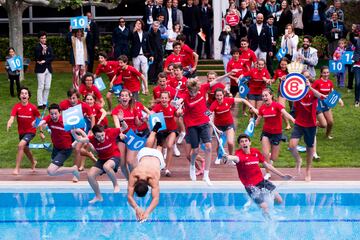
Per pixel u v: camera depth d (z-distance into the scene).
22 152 16.98
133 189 12.59
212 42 30.03
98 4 27.61
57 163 15.86
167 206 15.03
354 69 23.66
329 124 20.08
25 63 28.00
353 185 15.54
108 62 21.52
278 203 14.89
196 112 15.81
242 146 14.46
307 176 15.98
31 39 30.61
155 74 26.62
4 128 21.73
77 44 25.06
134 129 16.08
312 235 13.16
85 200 15.42
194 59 21.11
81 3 26.78
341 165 17.83
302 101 15.73
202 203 15.16
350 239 12.90
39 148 19.75
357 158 18.44
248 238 13.00
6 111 23.66
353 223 13.91
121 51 26.34
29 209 15.05
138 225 13.91
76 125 14.62
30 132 17.14
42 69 23.70
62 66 30.73
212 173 17.06
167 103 16.45
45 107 22.25
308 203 15.12
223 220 14.15
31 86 27.42
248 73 20.55
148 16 27.67
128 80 20.72
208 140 15.84
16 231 13.66
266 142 16.33
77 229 13.72
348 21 32.38
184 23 28.77
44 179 16.67
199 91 15.88
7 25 33.84
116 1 27.70
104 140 14.73
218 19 29.53
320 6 29.34
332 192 15.45
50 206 15.23
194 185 15.70
